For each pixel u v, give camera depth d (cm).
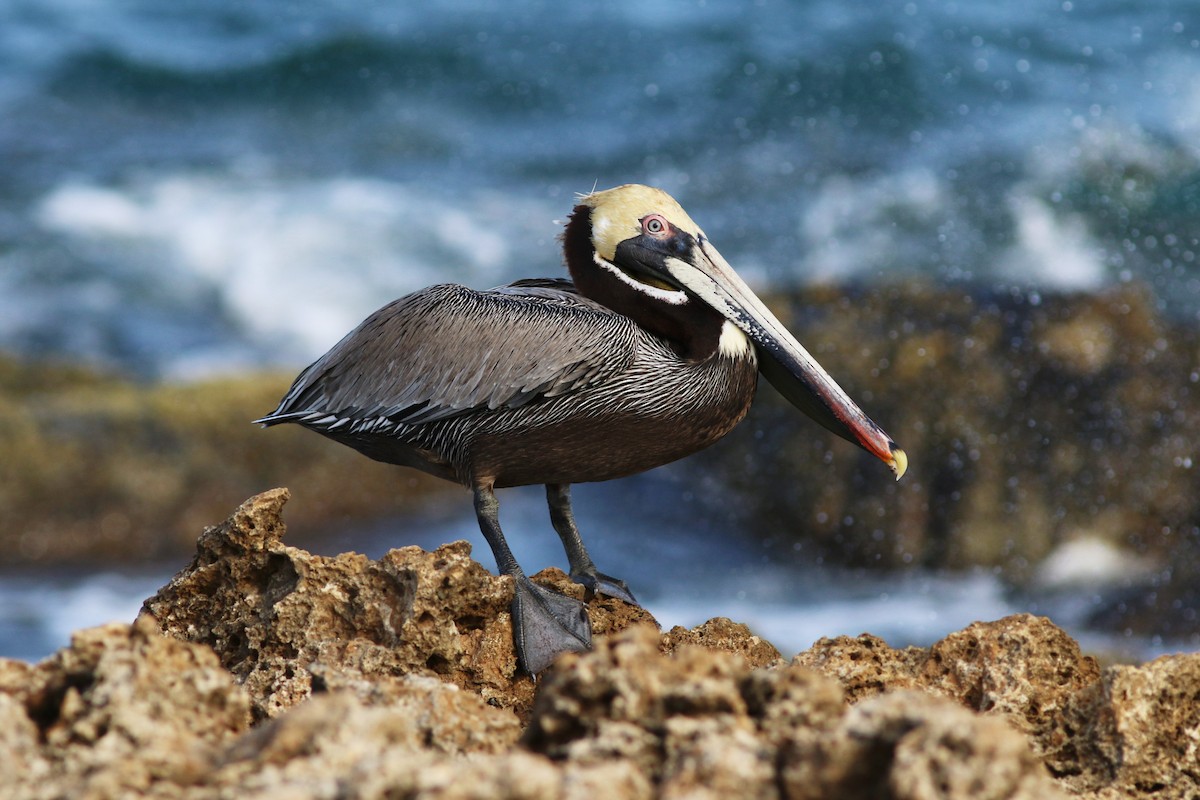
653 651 419
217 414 1792
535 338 755
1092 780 514
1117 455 1692
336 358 791
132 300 2278
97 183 2709
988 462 1708
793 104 2895
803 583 1702
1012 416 1728
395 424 771
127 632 444
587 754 385
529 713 646
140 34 3544
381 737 397
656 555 1728
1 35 3522
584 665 407
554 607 713
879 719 361
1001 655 594
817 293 1894
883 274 2008
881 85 2898
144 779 380
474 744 455
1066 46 3073
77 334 2134
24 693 433
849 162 2628
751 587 1689
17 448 1691
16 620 1516
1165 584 1600
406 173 2817
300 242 2491
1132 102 2744
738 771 365
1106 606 1595
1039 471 1702
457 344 762
